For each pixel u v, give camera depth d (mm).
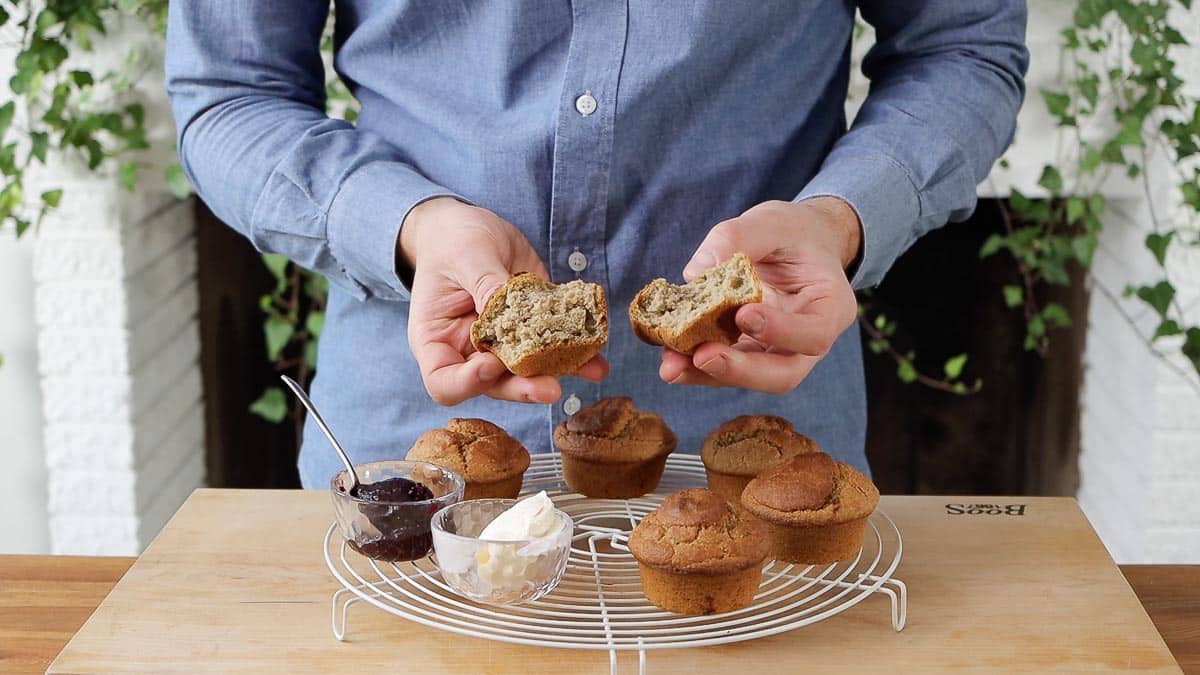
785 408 1502
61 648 1187
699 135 1398
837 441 1540
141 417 2406
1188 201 2133
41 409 2404
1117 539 2461
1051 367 2656
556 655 1060
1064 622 1123
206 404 2715
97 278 2299
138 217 2352
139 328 2375
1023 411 2697
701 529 1110
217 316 2672
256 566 1223
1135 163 2270
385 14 1413
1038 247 2451
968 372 2691
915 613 1137
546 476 1439
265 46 1438
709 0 1328
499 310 1181
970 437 2736
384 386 1493
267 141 1369
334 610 1083
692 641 1035
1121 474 2434
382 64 1442
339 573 1204
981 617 1130
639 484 1362
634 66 1349
